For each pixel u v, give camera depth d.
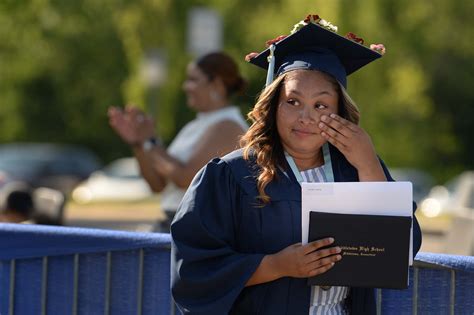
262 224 5.29
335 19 31.75
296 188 5.34
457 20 42.75
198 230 5.29
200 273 5.28
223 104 8.65
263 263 5.16
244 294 5.35
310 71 5.43
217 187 5.36
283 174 5.38
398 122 42.91
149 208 33.31
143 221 27.02
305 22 5.48
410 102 39.19
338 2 31.86
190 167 8.36
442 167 53.22
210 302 5.24
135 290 6.78
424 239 21.39
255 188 5.31
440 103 52.34
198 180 5.41
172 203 8.58
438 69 50.69
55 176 42.78
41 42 47.94
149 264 6.74
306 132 5.35
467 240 12.59
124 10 38.56
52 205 11.87
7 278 7.17
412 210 5.24
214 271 5.25
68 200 41.50
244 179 5.34
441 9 41.41
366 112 36.03
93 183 43.72
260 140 5.45
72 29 48.97
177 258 5.34
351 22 31.95
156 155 8.52
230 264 5.21
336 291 5.41
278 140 5.49
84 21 48.91
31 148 52.12
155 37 37.66
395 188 5.15
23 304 7.13
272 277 5.16
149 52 28.59
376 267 5.10
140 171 9.35
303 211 5.15
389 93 36.53
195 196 5.34
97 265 6.89
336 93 5.44
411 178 44.53
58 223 11.86
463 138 54.50
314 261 5.05
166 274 6.69
